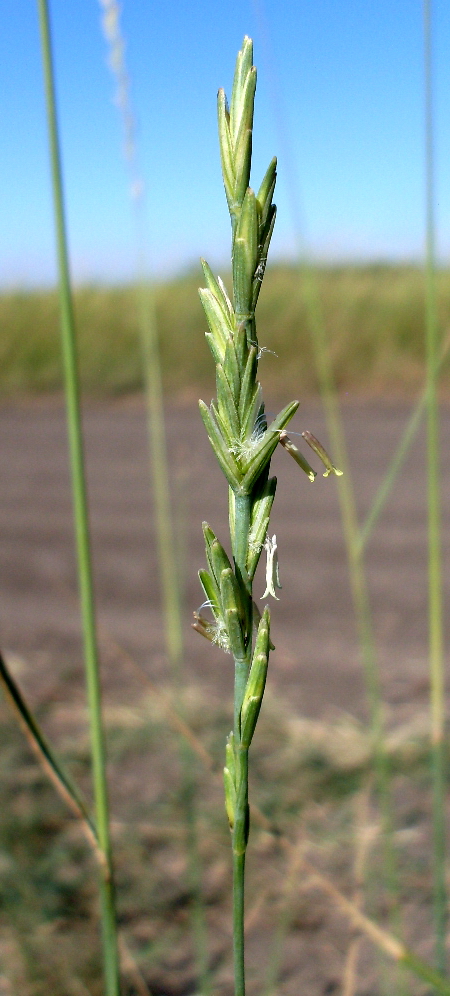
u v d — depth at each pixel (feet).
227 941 1.43
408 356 6.42
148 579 3.10
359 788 1.79
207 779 1.87
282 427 0.44
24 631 2.68
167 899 1.53
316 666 2.42
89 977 1.32
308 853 1.61
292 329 6.51
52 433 5.52
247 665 0.47
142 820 1.73
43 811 1.72
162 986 1.32
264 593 0.46
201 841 1.67
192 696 2.22
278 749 1.95
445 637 2.57
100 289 7.06
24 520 3.78
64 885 1.52
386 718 2.09
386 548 3.30
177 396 6.53
